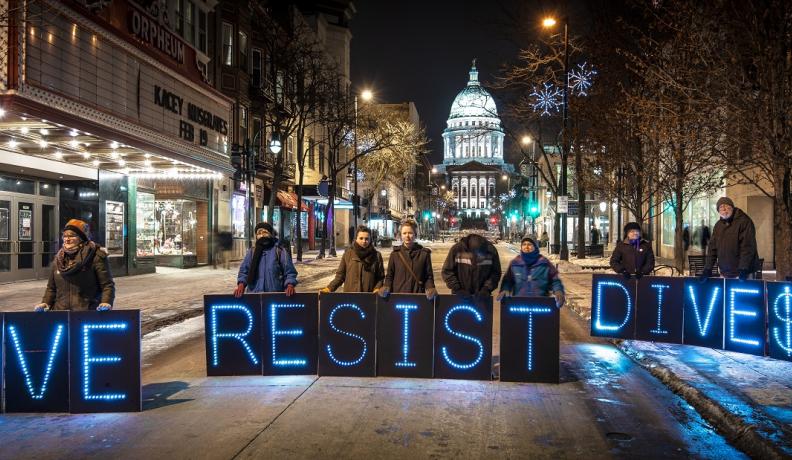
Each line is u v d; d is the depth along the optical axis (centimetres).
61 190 2080
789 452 475
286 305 755
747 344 852
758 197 2309
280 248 800
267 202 3731
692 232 2858
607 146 2209
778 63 988
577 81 2334
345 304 751
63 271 650
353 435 553
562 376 783
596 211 5494
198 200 2864
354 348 751
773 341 820
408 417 605
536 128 3491
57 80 1320
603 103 2125
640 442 545
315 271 2641
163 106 1831
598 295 987
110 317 628
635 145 2092
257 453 508
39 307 647
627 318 968
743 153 1220
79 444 533
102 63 1502
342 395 680
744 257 901
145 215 2473
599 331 985
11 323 627
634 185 2220
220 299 754
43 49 1270
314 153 4853
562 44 2491
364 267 789
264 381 740
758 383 691
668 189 1923
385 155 5466
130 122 1603
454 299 746
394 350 750
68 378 626
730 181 2291
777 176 1016
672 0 1177
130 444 531
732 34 1044
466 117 19900
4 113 1199
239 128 3161
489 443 537
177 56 1978
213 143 2203
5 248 1839
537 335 740
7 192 1844
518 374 741
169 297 1593
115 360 627
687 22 1138
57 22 1320
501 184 18562
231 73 3075
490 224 15775
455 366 746
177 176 2272
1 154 1664
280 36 3447
